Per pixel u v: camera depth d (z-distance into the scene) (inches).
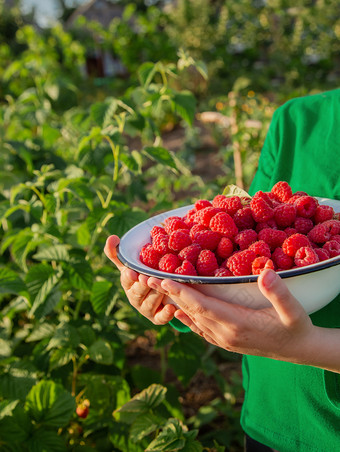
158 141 93.5
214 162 315.0
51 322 85.4
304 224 41.7
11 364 76.4
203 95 489.1
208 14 553.3
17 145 116.6
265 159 58.4
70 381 82.2
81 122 105.3
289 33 557.3
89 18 740.7
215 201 46.4
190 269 38.4
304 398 49.2
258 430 54.4
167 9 620.4
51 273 75.5
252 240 40.4
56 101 157.8
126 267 41.7
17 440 68.7
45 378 80.7
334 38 531.8
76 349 83.6
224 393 105.8
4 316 81.9
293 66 507.2
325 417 48.1
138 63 466.0
